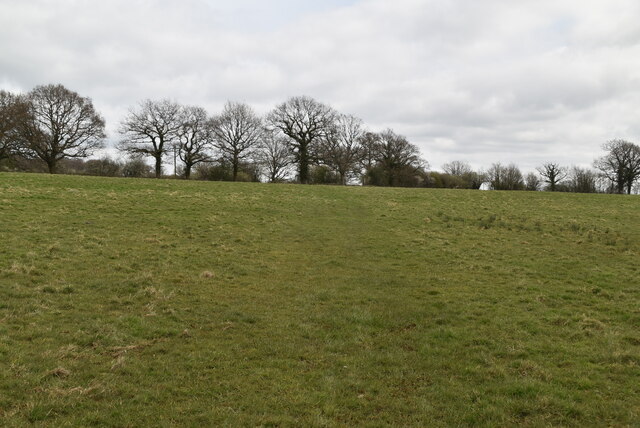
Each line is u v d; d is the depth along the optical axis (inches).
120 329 396.5
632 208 1401.3
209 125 3201.3
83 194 1139.3
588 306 502.0
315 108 3321.9
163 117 3029.0
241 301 499.8
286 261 695.7
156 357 350.9
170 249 711.1
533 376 334.3
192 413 275.1
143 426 259.6
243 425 264.1
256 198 1322.6
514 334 415.5
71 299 462.6
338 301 512.7
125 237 761.6
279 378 324.8
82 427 254.2
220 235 839.7
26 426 249.8
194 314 450.9
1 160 2768.2
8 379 297.0
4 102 2684.5
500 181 4168.3
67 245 672.4
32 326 386.6
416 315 469.7
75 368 323.0
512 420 277.7
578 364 352.8
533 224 1083.3
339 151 3518.7
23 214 851.4
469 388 316.8
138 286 520.7
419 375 336.5
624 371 340.2
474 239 899.4
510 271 655.8
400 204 1358.3
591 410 287.0
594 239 917.2
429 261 717.3
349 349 382.0
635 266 697.0
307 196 1454.2
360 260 718.5
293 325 434.0
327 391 308.2
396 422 274.2
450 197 1560.0
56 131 2770.7
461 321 452.8
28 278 510.9
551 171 4271.7
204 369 333.4
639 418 277.3
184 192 1339.8
